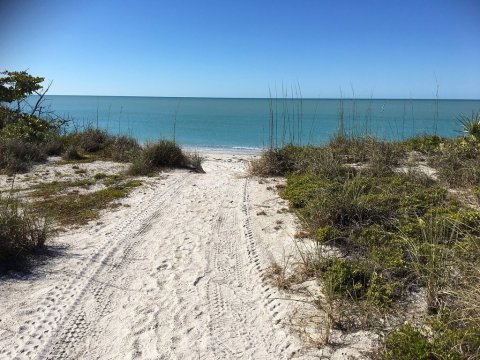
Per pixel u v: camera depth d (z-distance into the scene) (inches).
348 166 336.2
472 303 139.2
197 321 161.8
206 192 343.0
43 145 512.1
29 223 225.0
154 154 447.2
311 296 173.5
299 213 255.4
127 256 221.9
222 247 231.6
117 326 159.5
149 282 193.8
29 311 167.6
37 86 597.0
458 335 127.6
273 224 259.0
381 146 383.2
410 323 142.1
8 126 521.3
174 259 217.8
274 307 168.7
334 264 187.5
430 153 379.9
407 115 1886.1
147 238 247.3
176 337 152.3
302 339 147.2
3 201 260.8
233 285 189.6
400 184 286.0
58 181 375.6
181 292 184.2
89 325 159.9
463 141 366.6
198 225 266.2
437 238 196.2
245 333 153.6
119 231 257.4
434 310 153.9
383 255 190.2
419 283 172.6
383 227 219.1
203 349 145.3
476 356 119.4
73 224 269.1
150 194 340.8
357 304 162.1
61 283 190.7
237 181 374.6
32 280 193.0
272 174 386.9
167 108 3848.4
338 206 232.4
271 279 191.5
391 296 165.3
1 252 202.1
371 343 140.8
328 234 217.0
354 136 420.5
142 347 147.2
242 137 1373.0
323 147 414.9
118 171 421.7
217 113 2913.4
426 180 296.2
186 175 412.5
